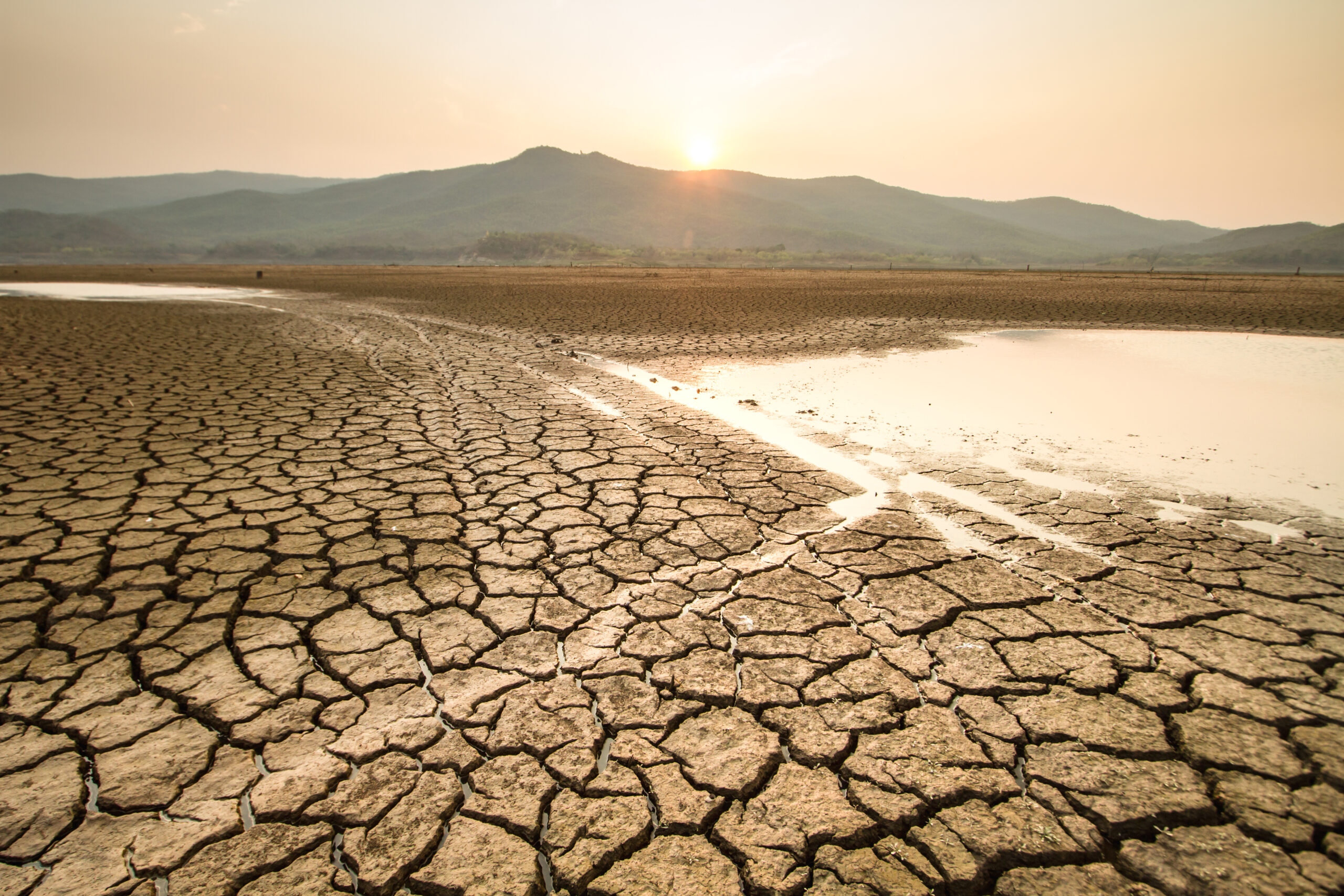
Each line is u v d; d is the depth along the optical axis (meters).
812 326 11.94
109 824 1.56
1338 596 2.63
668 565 2.90
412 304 16.55
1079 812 1.61
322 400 6.02
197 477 3.94
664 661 2.21
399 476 4.04
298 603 2.56
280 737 1.85
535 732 1.88
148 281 27.05
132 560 2.88
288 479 3.95
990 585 2.72
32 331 10.67
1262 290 20.91
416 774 1.72
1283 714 1.95
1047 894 1.39
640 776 1.72
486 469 4.18
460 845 1.52
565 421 5.40
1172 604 2.57
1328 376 7.20
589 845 1.51
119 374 7.05
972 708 1.98
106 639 2.31
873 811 1.61
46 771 1.72
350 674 2.13
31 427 4.96
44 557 2.89
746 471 4.16
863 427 5.23
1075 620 2.46
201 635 2.34
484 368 7.88
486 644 2.30
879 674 2.14
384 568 2.85
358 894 1.40
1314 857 1.48
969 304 16.12
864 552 3.02
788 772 1.73
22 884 1.40
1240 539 3.16
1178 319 12.91
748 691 2.06
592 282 26.23
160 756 1.77
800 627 2.41
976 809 1.62
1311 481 3.97
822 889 1.40
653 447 4.70
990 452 4.58
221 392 6.27
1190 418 5.47
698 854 1.50
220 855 1.49
